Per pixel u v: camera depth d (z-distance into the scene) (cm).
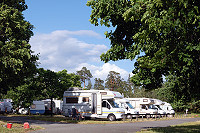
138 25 1480
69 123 2503
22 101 4619
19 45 2269
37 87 4281
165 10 1009
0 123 2011
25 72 2462
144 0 1062
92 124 2375
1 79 2253
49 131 1641
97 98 3034
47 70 4278
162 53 1046
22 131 1617
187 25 975
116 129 1797
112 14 1438
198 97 1330
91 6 1495
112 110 2983
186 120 3278
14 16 2286
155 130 1669
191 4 941
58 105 5312
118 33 1564
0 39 2317
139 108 3941
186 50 1013
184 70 1131
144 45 1326
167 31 981
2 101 5141
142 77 1470
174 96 1412
